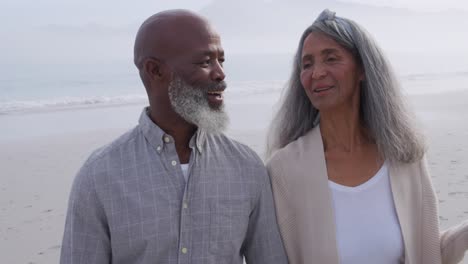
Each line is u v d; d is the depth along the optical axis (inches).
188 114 82.4
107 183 81.1
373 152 101.9
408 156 98.1
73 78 1742.1
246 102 761.6
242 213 87.0
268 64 2330.2
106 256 82.7
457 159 320.5
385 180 98.0
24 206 277.0
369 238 93.4
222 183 86.0
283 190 98.3
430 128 441.1
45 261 205.5
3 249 216.2
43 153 426.3
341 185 96.7
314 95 97.6
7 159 402.6
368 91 98.9
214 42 85.2
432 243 97.3
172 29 83.1
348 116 99.8
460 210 226.4
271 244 92.6
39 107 813.2
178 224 81.4
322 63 96.0
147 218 80.4
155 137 83.6
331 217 94.2
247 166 89.7
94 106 806.5
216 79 84.7
